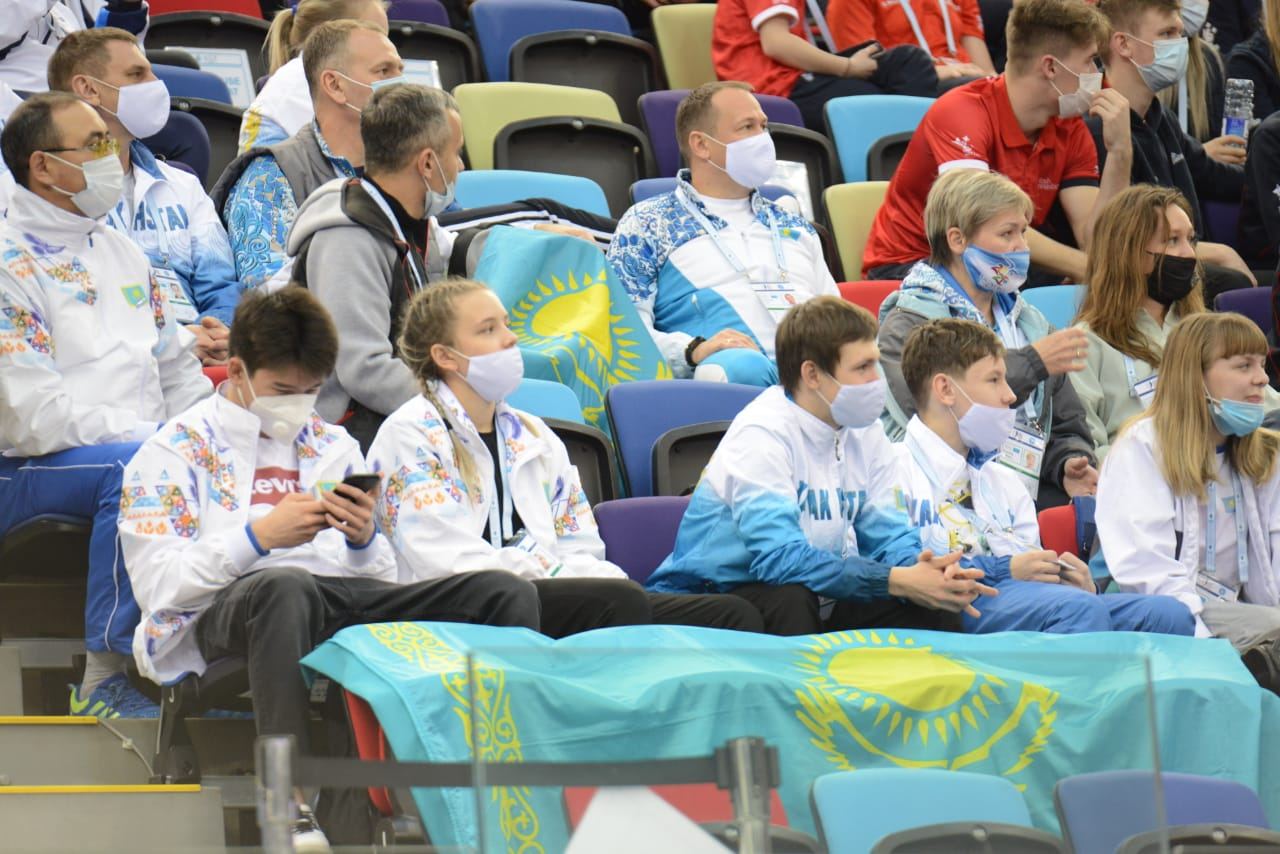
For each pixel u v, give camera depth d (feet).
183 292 65.87
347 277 56.49
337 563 48.19
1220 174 94.32
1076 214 81.71
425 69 87.61
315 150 68.85
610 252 73.46
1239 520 57.00
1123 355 66.95
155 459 47.26
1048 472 63.41
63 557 53.72
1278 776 47.93
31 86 77.82
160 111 67.00
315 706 46.01
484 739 30.30
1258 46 100.99
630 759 30.99
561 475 52.75
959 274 64.69
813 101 96.32
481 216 72.13
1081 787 34.58
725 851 30.83
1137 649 48.39
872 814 34.24
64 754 47.11
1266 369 76.89
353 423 55.57
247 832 45.62
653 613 50.39
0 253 53.31
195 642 45.70
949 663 35.60
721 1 99.50
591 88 96.73
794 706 34.45
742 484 52.90
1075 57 79.66
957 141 79.56
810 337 53.31
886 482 55.42
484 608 45.50
